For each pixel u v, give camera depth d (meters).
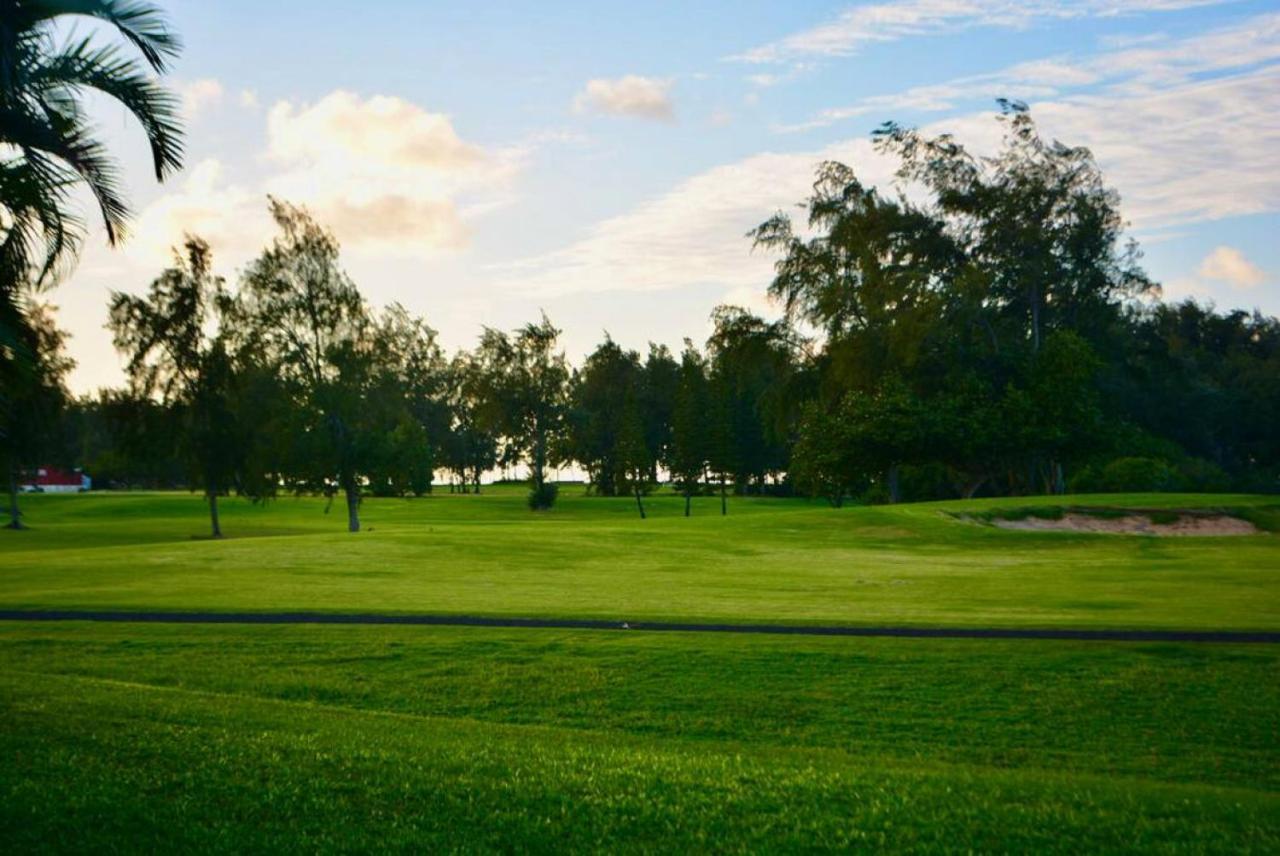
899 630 17.91
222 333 67.12
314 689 14.96
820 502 113.31
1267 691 14.34
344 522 81.75
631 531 42.50
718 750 11.83
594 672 15.66
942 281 65.19
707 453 96.31
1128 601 22.17
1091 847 7.59
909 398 59.56
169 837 7.55
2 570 27.84
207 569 28.30
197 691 14.30
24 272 12.31
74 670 15.75
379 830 7.77
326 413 63.78
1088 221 63.56
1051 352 59.50
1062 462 62.81
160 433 67.25
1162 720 13.45
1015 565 31.77
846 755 11.72
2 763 9.07
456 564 30.19
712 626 18.39
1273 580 26.59
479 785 8.84
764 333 68.81
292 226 64.81
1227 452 100.94
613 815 8.18
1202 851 7.51
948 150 66.19
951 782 9.61
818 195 67.50
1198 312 126.31
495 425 102.06
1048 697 14.31
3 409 12.65
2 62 11.48
